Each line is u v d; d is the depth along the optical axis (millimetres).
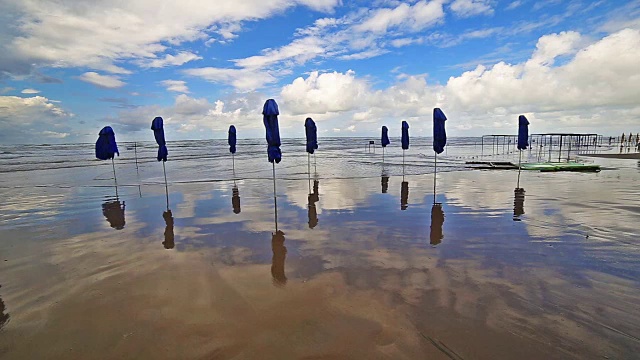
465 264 4949
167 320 3539
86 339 3229
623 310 3547
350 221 7727
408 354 2887
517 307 3645
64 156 36031
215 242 6281
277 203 10000
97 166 23969
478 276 4504
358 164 24422
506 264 4914
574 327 3236
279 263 5156
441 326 3309
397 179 15414
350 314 3582
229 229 7195
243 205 9766
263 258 5391
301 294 4078
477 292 4027
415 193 11492
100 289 4316
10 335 3305
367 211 8758
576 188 11883
